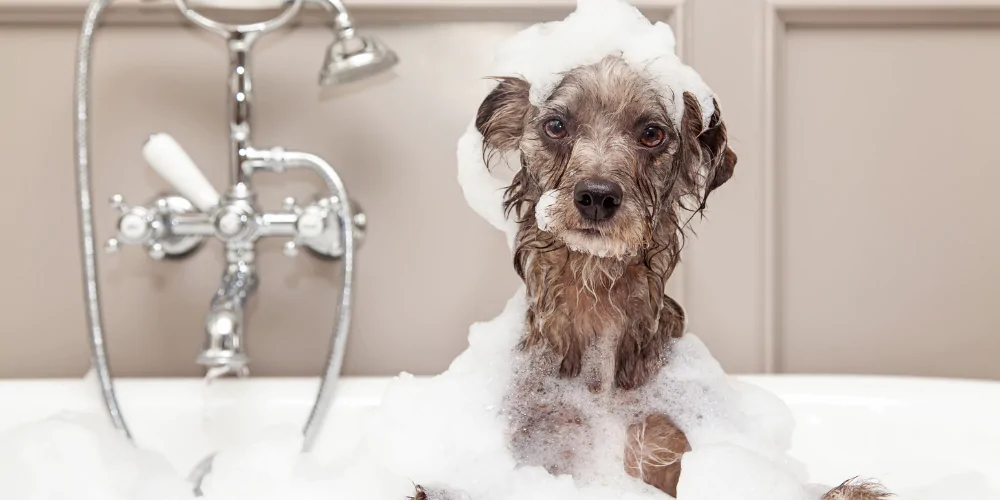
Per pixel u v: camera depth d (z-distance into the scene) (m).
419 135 1.36
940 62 1.38
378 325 1.38
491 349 0.80
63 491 0.96
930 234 1.40
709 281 1.37
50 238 1.37
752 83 1.35
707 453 0.72
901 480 1.09
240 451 1.01
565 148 0.73
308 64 1.35
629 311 0.75
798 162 1.39
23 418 1.15
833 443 1.12
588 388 0.76
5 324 1.38
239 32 1.15
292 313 1.38
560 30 0.76
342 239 1.22
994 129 1.39
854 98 1.38
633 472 0.74
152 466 1.04
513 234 0.81
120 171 1.36
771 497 0.70
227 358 1.06
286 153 1.16
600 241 0.70
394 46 1.36
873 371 1.40
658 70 0.74
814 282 1.40
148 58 1.35
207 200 1.13
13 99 1.35
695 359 0.79
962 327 1.40
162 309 1.38
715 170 0.77
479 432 0.77
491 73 0.83
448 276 1.38
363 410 1.16
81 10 1.32
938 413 1.10
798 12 1.36
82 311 1.38
